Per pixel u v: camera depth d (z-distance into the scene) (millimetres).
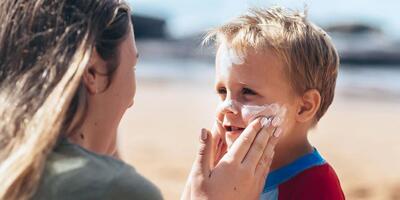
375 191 9336
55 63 2291
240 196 2707
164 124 15992
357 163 11508
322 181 3172
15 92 2283
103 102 2518
